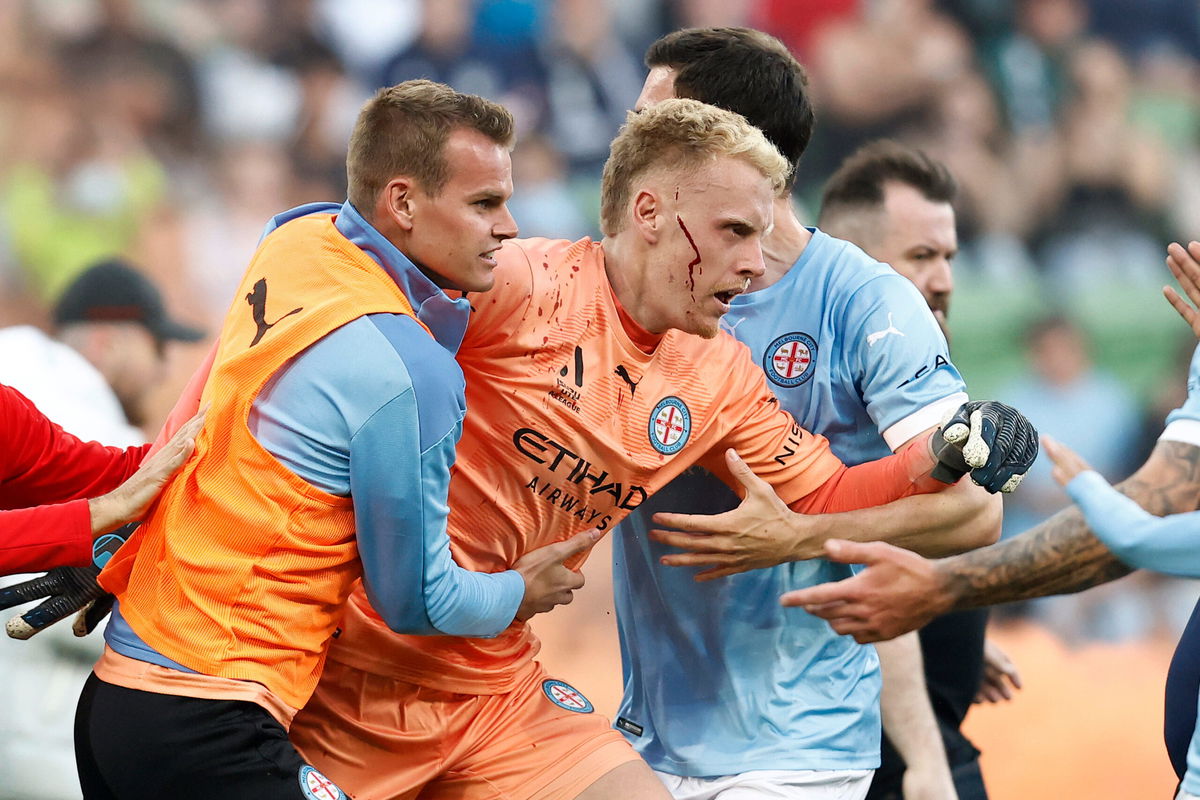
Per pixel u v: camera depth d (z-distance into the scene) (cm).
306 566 987
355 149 1023
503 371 1081
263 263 1043
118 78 3697
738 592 1222
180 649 973
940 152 3934
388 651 1114
